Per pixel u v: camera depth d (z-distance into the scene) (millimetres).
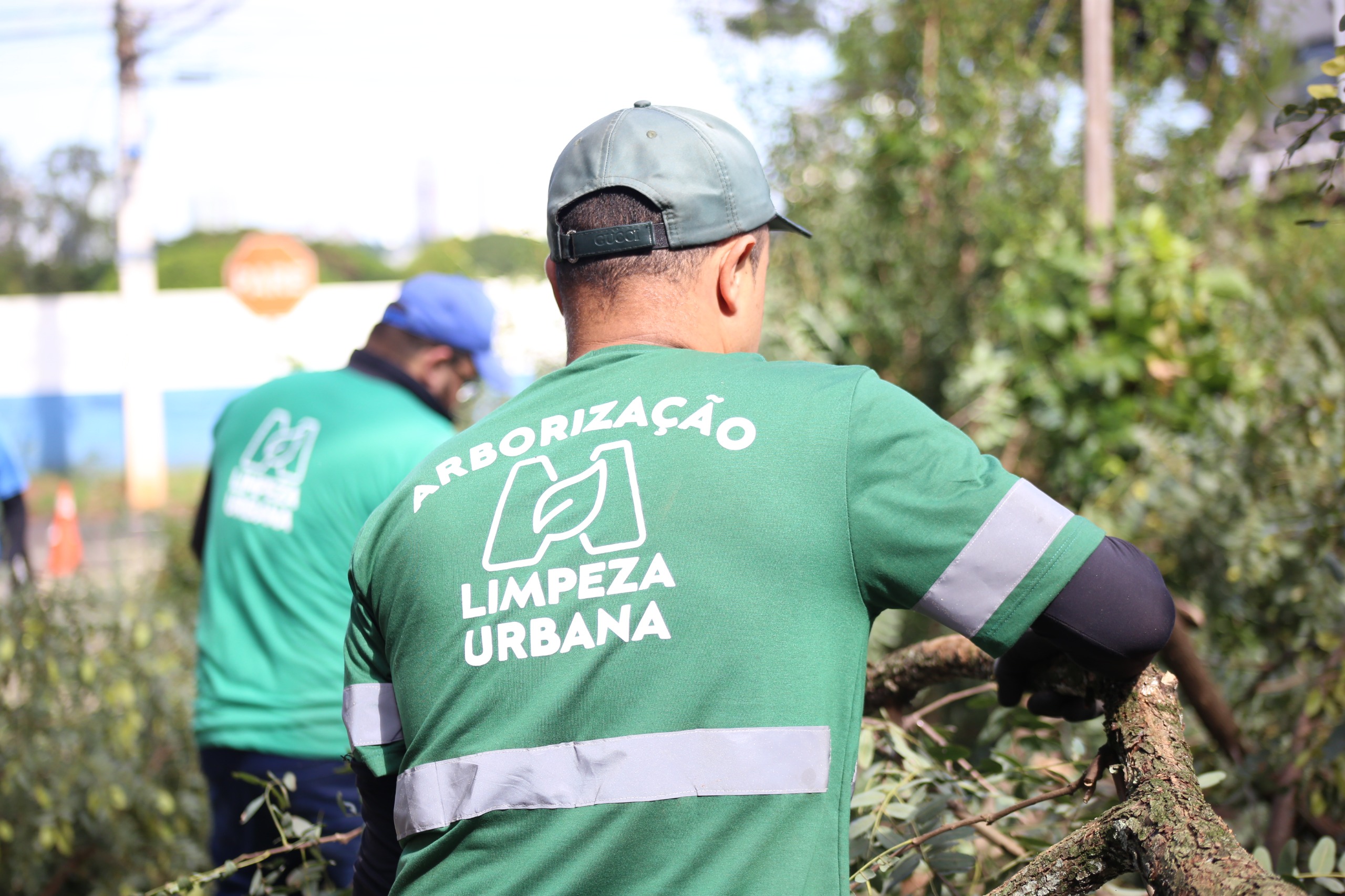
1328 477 2652
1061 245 4027
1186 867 1050
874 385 1238
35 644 3295
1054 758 2004
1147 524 3076
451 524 1271
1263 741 2350
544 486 1248
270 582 2752
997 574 1143
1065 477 3924
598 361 1339
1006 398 4008
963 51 5109
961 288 4805
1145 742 1229
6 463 4016
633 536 1187
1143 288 3848
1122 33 5047
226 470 2932
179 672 3893
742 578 1155
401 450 2779
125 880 3408
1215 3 5117
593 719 1147
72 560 4605
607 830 1123
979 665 1683
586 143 1397
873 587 1181
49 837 3145
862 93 5754
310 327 22203
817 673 1144
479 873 1164
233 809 2742
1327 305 3742
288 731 2682
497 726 1188
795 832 1114
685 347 1365
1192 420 3652
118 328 23000
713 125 1405
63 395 22938
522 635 1193
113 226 23141
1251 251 4547
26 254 22969
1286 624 2729
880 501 1170
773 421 1210
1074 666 1336
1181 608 1956
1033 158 5082
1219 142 4879
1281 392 3078
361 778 1396
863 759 1793
